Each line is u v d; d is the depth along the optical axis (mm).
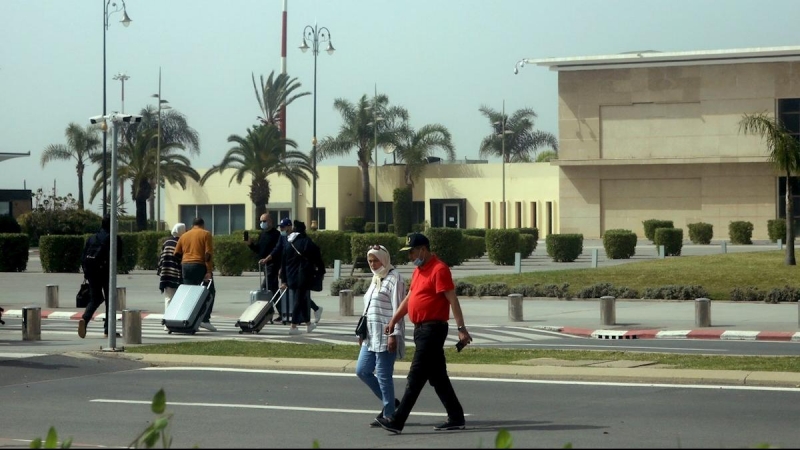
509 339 37875
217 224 147500
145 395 24547
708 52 115000
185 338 36188
